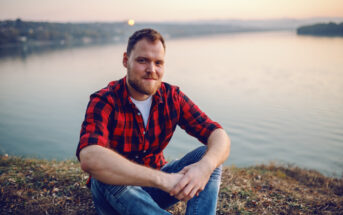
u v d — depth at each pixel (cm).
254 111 3672
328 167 1655
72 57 19875
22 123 3334
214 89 5762
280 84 6412
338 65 9994
